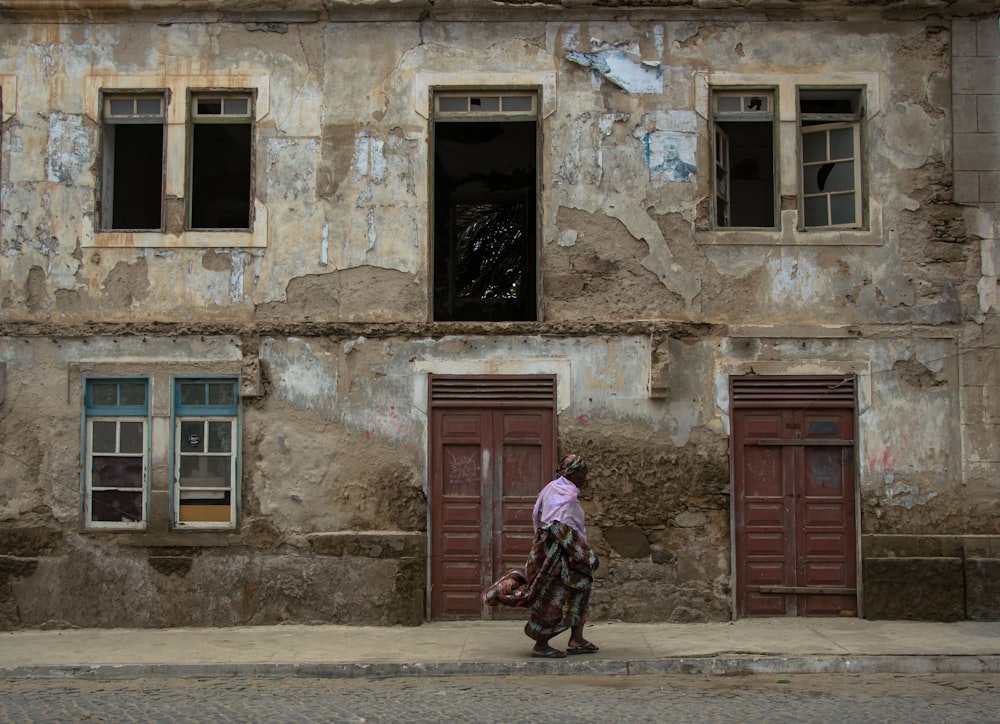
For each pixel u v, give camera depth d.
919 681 8.38
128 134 11.29
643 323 10.59
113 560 10.52
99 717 7.47
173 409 10.63
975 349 10.60
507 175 15.09
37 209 10.80
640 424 10.58
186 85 10.90
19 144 10.86
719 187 11.12
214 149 11.49
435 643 9.59
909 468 10.51
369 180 10.85
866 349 10.62
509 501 10.57
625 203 10.80
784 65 10.88
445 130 13.94
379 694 8.09
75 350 10.69
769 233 10.73
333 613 10.42
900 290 10.67
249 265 10.79
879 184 10.77
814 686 8.22
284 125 10.88
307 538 10.50
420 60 10.93
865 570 10.39
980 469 10.50
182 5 10.85
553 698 7.86
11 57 10.93
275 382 10.66
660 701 7.73
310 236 10.80
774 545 10.56
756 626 10.16
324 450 10.61
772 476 10.62
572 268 10.76
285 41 10.95
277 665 8.80
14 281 10.76
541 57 10.91
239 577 10.48
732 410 10.59
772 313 10.69
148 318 10.74
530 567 8.91
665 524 10.50
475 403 10.61
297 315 10.75
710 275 10.73
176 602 10.46
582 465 9.00
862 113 10.86
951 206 10.73
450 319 15.26
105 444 10.69
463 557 10.55
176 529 10.54
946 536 10.38
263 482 10.59
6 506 10.57
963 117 10.77
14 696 8.16
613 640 9.59
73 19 10.95
